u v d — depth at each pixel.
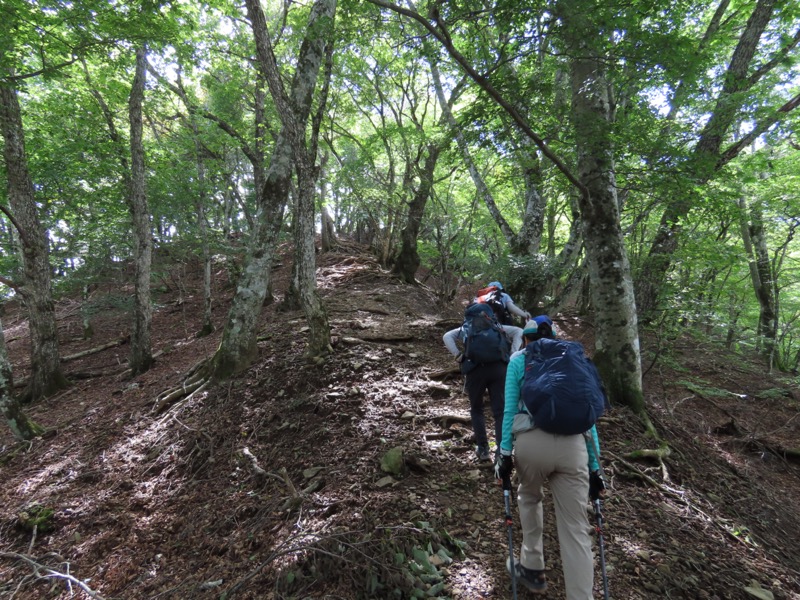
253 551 3.43
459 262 11.41
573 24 4.08
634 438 4.66
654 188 5.08
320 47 6.71
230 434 5.29
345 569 2.84
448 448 4.32
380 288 11.79
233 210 16.33
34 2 7.13
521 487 2.75
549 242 12.51
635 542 3.18
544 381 2.51
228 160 15.97
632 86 5.64
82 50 7.79
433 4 4.12
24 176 8.77
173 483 4.79
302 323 8.48
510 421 2.73
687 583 2.85
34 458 6.20
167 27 8.30
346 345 6.89
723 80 6.59
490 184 12.23
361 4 5.49
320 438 4.72
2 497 5.23
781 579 3.12
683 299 5.93
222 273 18.47
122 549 3.94
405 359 6.61
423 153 13.45
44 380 9.20
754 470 5.13
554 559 2.95
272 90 5.64
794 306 12.46
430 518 3.28
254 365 6.75
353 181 12.77
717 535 3.49
